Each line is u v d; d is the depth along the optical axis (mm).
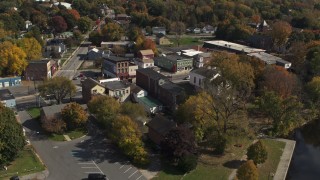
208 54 163375
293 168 88188
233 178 79500
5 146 77312
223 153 89562
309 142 102438
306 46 161875
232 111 93875
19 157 83938
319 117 116500
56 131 94500
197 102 95000
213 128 91625
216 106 94500
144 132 97875
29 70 140375
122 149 86312
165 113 111000
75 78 143500
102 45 191750
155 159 85688
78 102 118562
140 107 99750
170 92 112500
